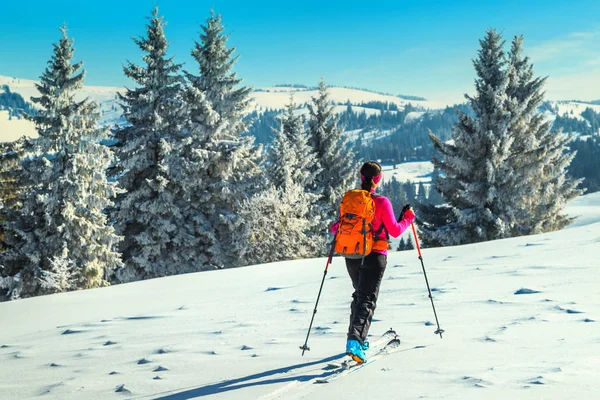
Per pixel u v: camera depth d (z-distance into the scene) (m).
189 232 32.25
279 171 39.72
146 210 31.19
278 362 4.68
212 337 6.41
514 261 10.55
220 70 34.62
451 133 33.19
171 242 32.34
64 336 8.21
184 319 8.37
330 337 5.67
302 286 11.05
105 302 12.23
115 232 31.33
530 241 14.45
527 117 33.94
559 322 5.12
